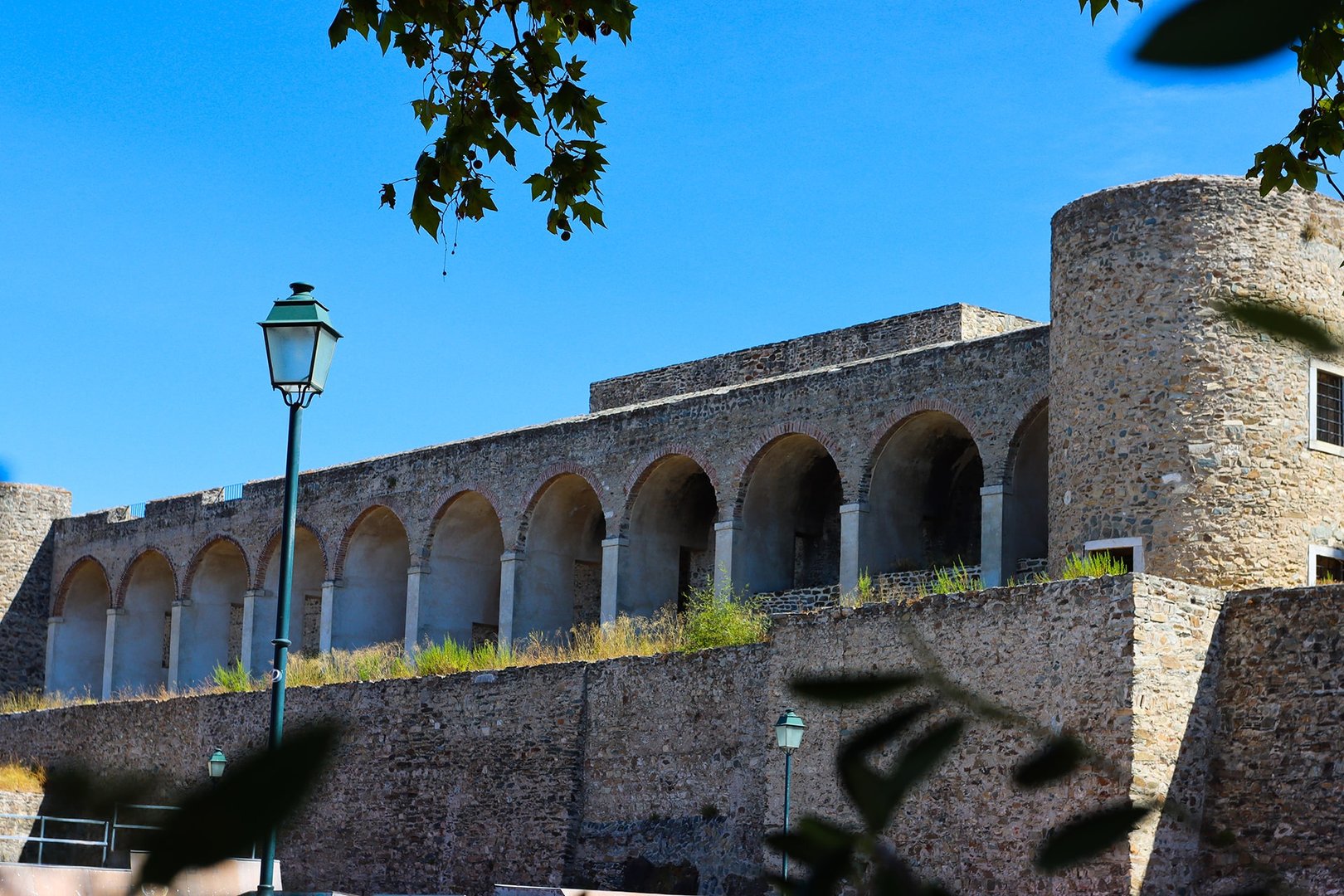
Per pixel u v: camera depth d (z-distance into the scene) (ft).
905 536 97.81
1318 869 54.29
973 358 91.61
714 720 75.31
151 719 111.65
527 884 81.71
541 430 117.39
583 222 30.71
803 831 4.75
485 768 86.22
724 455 104.88
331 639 128.36
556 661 87.04
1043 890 55.88
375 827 91.25
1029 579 86.63
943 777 60.29
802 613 68.95
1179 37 3.26
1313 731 55.98
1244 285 69.46
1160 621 57.67
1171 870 55.36
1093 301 72.08
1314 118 22.57
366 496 128.98
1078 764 4.89
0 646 156.56
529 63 29.35
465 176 30.22
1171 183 70.90
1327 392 70.95
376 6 28.99
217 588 147.13
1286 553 67.87
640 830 77.51
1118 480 69.87
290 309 47.65
